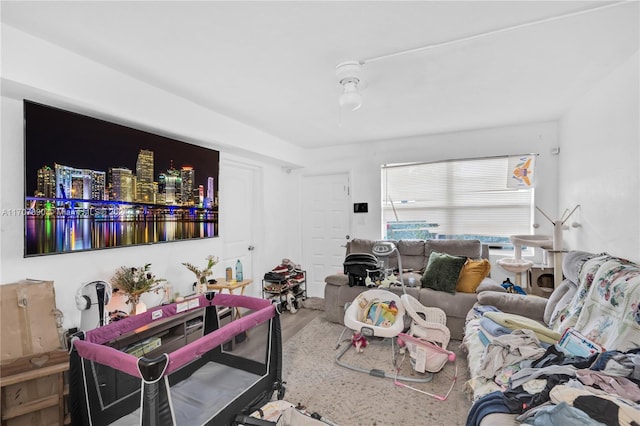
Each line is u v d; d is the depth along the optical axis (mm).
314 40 1762
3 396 1526
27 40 1691
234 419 1681
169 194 2668
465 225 3893
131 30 1664
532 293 3152
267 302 2158
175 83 2363
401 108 2971
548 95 2684
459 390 2133
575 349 1567
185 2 1427
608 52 1933
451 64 2076
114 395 1650
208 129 2945
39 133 1832
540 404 1187
